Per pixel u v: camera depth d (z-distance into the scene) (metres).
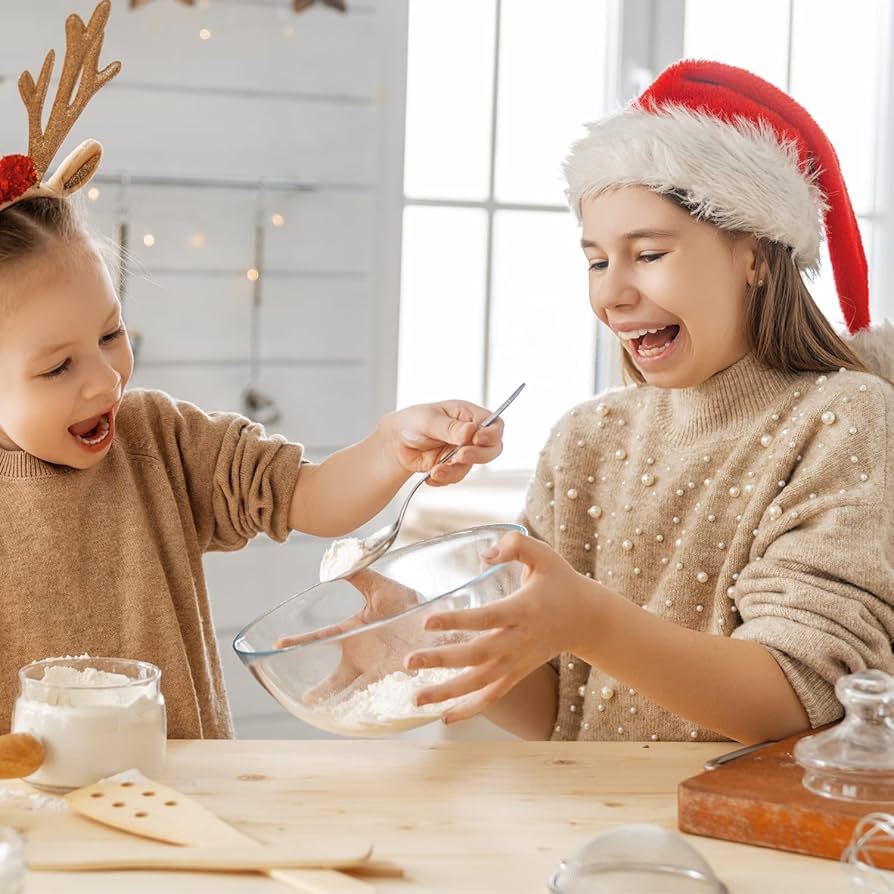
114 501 1.30
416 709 0.99
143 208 2.36
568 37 2.70
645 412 1.41
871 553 1.14
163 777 0.98
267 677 0.95
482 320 2.69
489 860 0.83
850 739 0.89
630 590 1.37
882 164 3.01
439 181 2.62
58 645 1.24
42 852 0.82
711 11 2.79
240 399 2.47
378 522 2.55
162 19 2.33
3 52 2.23
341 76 2.47
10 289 1.12
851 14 2.96
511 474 2.73
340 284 2.53
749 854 0.85
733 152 1.25
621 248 1.27
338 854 0.81
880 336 1.40
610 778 1.00
